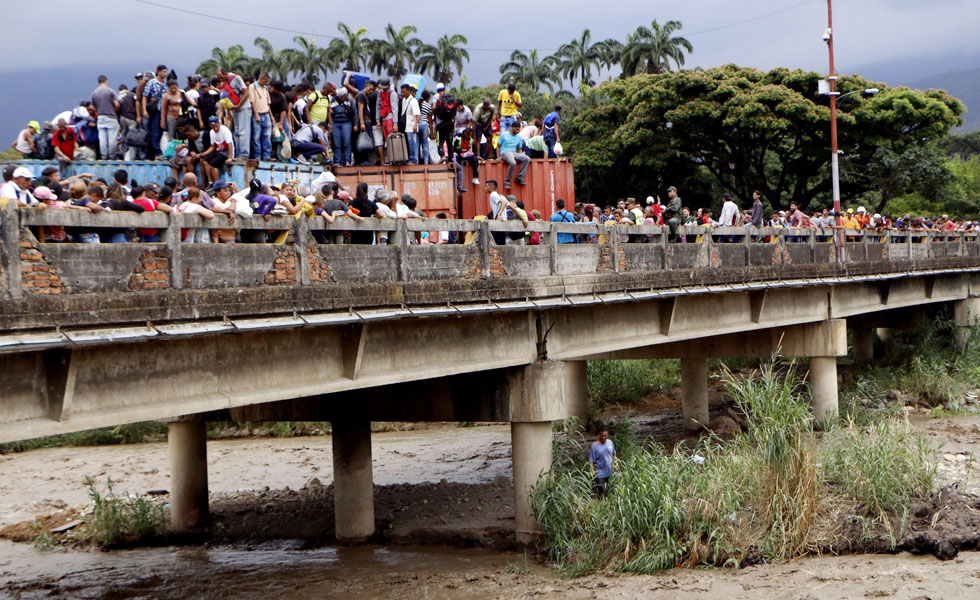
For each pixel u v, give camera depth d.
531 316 24.19
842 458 24.92
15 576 25.12
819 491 23.56
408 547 26.75
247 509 32.06
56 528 30.67
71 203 15.73
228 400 16.19
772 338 38.38
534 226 23.83
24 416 13.48
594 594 20.38
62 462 44.16
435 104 32.12
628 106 71.69
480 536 26.66
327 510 31.22
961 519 22.67
